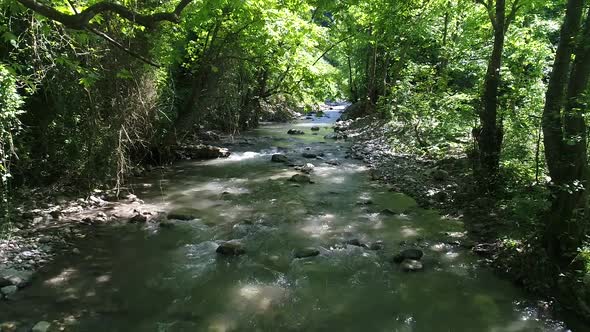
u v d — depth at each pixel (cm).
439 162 1296
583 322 512
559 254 600
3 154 765
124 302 556
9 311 521
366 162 1431
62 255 682
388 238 777
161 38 1164
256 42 1421
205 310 544
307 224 847
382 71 2669
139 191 1060
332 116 3102
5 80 680
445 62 1731
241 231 805
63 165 973
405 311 547
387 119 2020
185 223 841
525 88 1005
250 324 516
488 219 827
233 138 1883
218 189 1092
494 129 944
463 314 539
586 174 580
